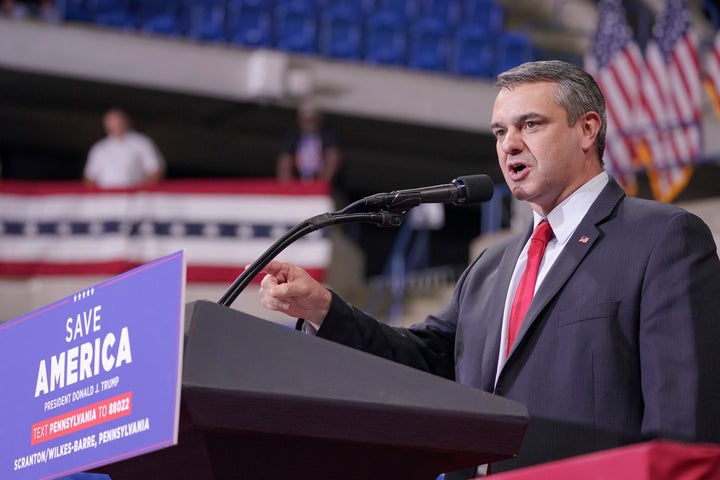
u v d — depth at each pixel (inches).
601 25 625.9
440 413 129.1
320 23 904.3
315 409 122.6
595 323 165.3
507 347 175.6
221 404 118.0
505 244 193.6
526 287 177.9
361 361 128.1
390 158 994.1
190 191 673.0
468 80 910.4
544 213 184.4
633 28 862.5
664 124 611.2
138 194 675.4
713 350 159.2
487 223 728.3
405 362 184.2
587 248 172.9
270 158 986.1
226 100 868.6
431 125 901.2
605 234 173.9
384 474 134.4
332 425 124.1
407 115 890.7
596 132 181.9
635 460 98.2
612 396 161.5
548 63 182.7
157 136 946.7
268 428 120.6
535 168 178.4
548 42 973.8
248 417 119.4
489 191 172.2
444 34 927.7
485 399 132.4
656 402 155.3
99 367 125.6
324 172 706.2
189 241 666.8
